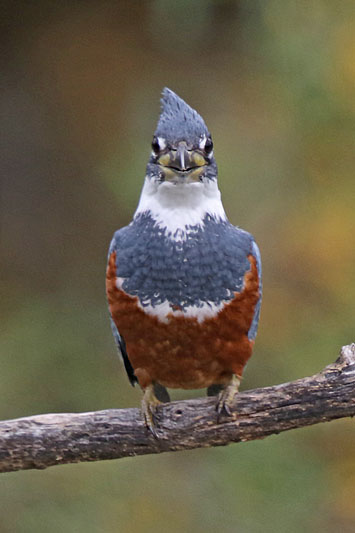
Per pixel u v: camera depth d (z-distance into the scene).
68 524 10.99
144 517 11.13
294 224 12.40
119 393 13.02
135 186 13.09
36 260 16.03
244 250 7.21
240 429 6.62
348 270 12.16
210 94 15.01
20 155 17.19
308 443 11.70
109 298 7.29
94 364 13.41
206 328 7.10
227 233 7.24
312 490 11.13
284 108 12.71
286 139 12.70
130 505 11.29
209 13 15.02
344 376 6.42
